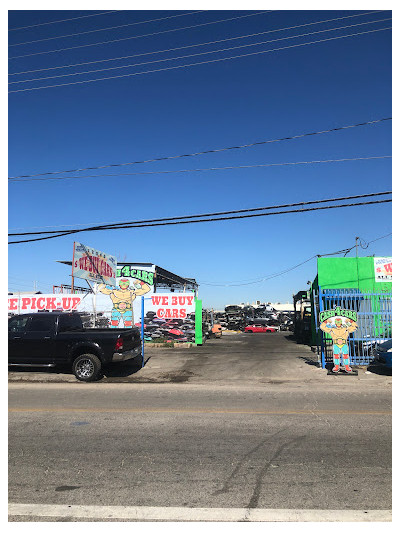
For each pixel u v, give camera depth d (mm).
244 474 4828
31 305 22547
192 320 22125
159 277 25719
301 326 25016
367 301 14945
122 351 11914
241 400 9008
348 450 5633
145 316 22156
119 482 4641
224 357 16438
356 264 17875
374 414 7629
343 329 12578
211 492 4363
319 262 18000
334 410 7973
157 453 5566
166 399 9172
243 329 44562
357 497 4223
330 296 14219
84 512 3961
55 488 4500
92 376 11664
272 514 3889
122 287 22281
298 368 13508
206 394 9734
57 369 13359
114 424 7035
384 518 3799
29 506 4094
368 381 11359
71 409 8195
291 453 5527
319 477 4727
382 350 12172
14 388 10688
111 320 22062
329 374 12344
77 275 17531
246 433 6449
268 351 18734
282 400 8977
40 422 7195
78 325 13328
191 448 5758
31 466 5133
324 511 3938
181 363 14805
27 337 12062
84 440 6156
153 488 4473
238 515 3877
